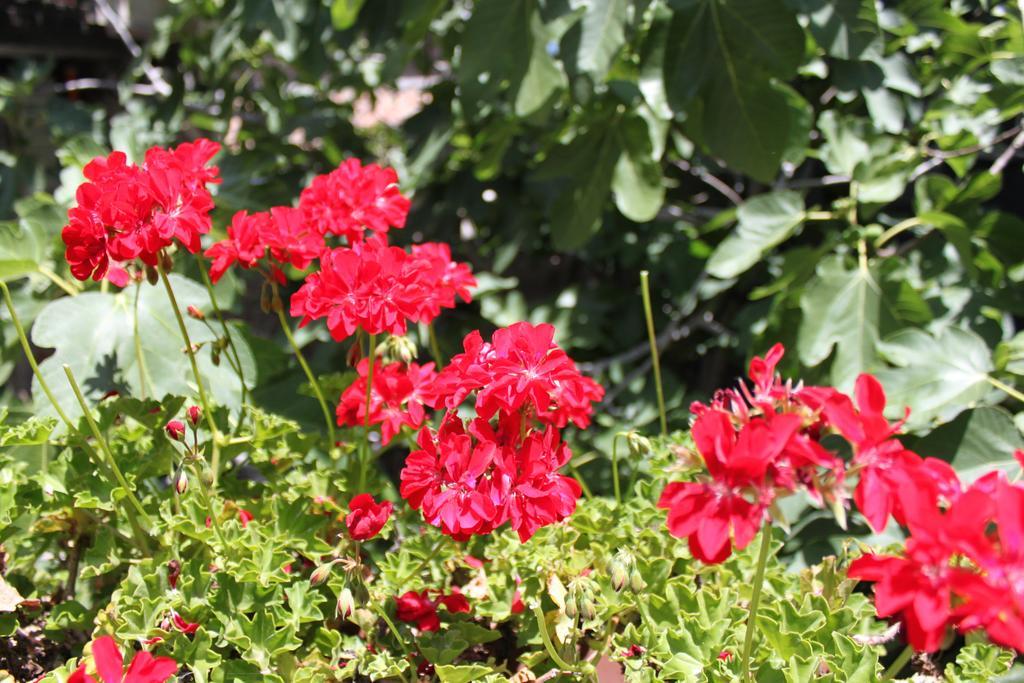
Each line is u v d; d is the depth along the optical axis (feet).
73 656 4.17
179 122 7.72
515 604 4.15
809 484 3.53
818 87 5.99
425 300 4.13
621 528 4.26
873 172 5.19
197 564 4.12
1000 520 3.38
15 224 4.72
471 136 6.94
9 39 8.52
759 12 4.87
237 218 4.27
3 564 4.26
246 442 4.42
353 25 6.10
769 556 4.29
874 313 5.04
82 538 4.32
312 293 4.08
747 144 5.06
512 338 3.81
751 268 6.25
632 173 5.48
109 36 9.52
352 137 7.91
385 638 4.13
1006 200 6.91
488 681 3.92
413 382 4.35
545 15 4.94
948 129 5.33
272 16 6.07
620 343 6.54
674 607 4.07
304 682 3.97
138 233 4.00
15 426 4.36
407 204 4.38
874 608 4.12
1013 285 5.23
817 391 3.58
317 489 4.43
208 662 3.96
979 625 3.41
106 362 4.62
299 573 4.22
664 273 6.64
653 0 5.08
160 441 4.37
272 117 7.75
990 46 5.32
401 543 4.48
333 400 4.76
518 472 3.80
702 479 3.53
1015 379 4.67
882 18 5.31
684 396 6.15
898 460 3.51
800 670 3.84
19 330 4.02
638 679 3.94
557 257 7.68
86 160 5.57
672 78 5.00
